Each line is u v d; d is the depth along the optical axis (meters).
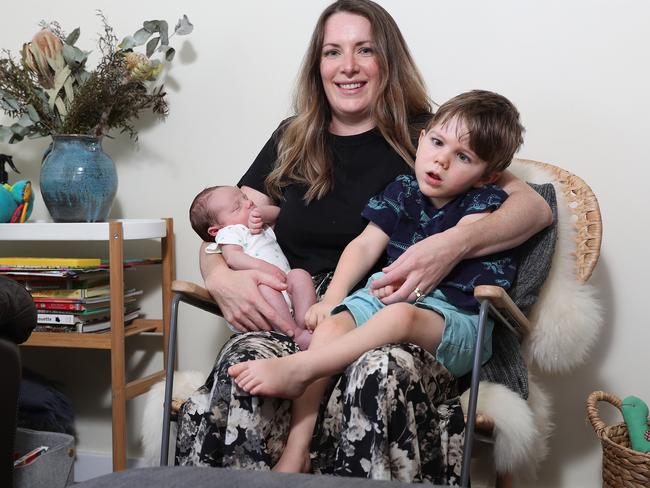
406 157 1.88
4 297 1.66
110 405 2.51
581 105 2.14
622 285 2.14
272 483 0.95
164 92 2.44
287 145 1.97
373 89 1.90
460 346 1.57
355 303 1.59
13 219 2.28
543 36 2.15
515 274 1.71
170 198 2.46
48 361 2.55
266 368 1.38
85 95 2.19
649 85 2.09
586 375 2.18
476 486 2.05
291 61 2.33
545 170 1.95
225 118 2.40
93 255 2.53
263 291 1.72
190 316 2.45
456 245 1.59
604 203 2.14
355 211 1.86
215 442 1.45
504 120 1.66
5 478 1.73
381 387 1.34
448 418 1.48
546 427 1.77
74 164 2.19
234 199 1.92
